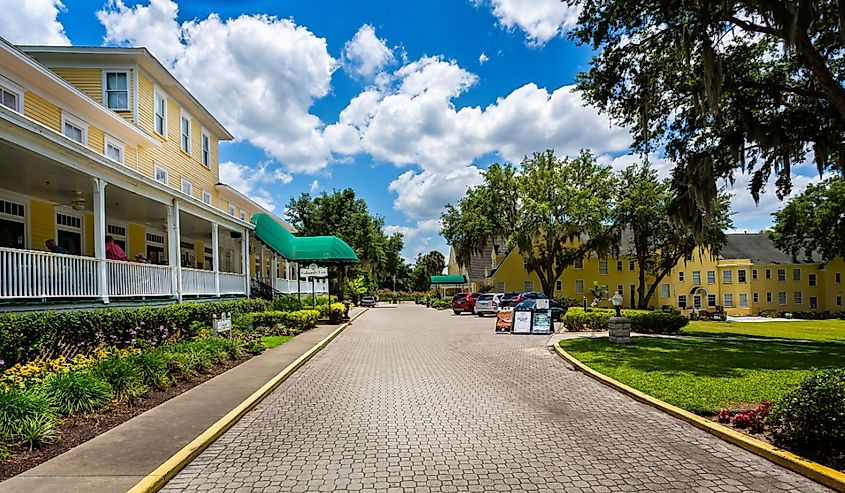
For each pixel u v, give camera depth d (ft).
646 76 49.42
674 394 26.89
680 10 42.65
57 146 32.71
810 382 18.16
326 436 20.99
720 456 18.06
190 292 53.93
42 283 31.63
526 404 26.66
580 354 43.29
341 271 166.81
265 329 57.98
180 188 74.49
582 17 48.96
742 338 62.23
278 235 82.74
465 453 18.67
